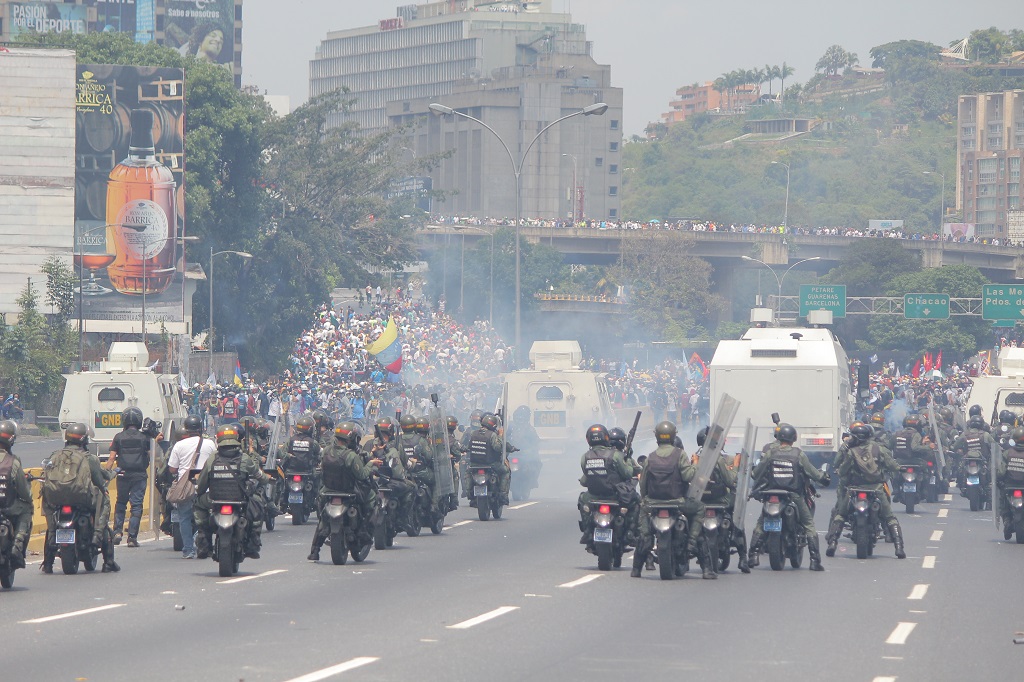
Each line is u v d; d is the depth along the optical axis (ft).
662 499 227.20
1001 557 266.36
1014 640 166.30
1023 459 293.84
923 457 382.01
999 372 518.37
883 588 217.97
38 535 285.43
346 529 245.65
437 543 287.07
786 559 261.65
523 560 255.09
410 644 162.61
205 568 243.19
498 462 344.28
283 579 225.56
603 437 237.45
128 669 146.00
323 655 154.92
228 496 230.68
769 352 436.76
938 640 168.45
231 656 153.99
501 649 159.63
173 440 290.97
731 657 155.53
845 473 265.34
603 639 167.22
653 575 233.55
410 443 300.20
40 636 167.94
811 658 155.22
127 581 223.30
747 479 244.83
